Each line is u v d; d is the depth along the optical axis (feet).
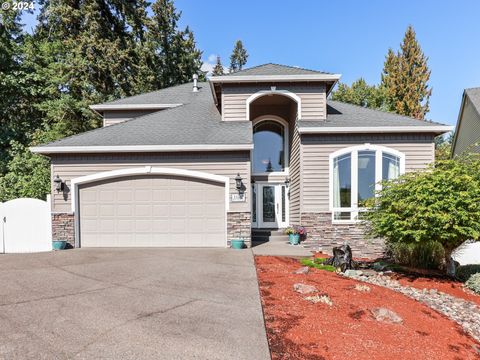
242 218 37.68
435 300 23.13
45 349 12.85
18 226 37.63
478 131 69.67
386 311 17.31
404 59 120.16
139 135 40.63
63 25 74.90
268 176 50.55
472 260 37.29
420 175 28.81
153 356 12.41
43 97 73.51
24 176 58.03
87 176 37.86
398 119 42.96
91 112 69.67
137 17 87.66
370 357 13.33
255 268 26.55
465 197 25.91
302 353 13.19
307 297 19.43
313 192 40.32
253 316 16.33
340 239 39.75
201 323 15.43
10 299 18.62
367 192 40.29
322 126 40.14
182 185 38.42
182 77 119.14
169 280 22.75
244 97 45.01
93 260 29.58
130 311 16.85
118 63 75.31
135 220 38.22
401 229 27.02
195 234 38.17
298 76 43.29
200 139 38.91
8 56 69.56
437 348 14.89
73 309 17.10
